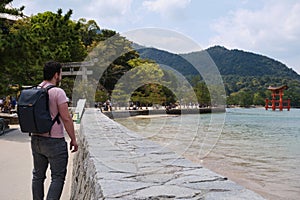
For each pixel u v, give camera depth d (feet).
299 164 31.45
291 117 130.31
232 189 7.45
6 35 36.06
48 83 10.16
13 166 22.44
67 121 9.95
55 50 44.91
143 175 8.75
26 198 15.23
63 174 10.00
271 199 19.95
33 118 9.29
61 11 49.55
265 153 38.81
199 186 7.70
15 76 42.68
